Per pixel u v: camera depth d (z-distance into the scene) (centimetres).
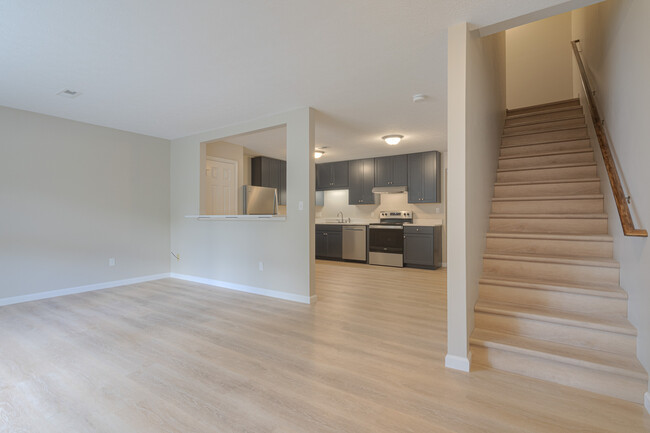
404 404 182
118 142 470
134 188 489
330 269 609
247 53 253
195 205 498
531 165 378
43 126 400
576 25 456
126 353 247
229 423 166
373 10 200
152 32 223
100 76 291
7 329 296
